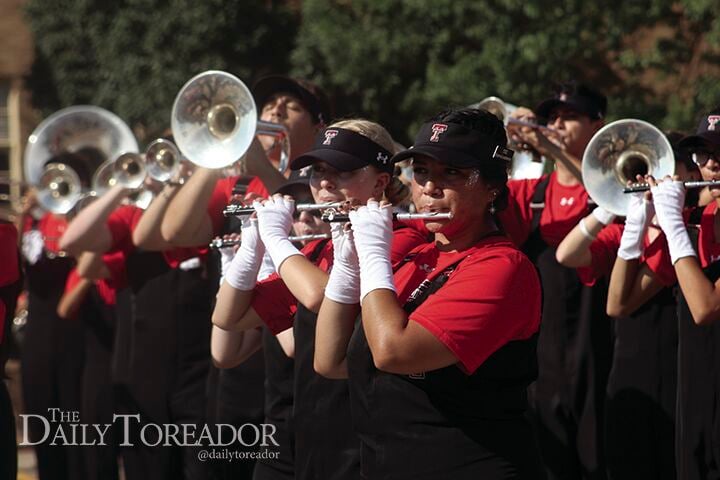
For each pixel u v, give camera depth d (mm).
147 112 51250
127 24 51625
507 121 22594
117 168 23969
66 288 27312
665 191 16688
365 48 43438
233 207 15312
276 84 20328
